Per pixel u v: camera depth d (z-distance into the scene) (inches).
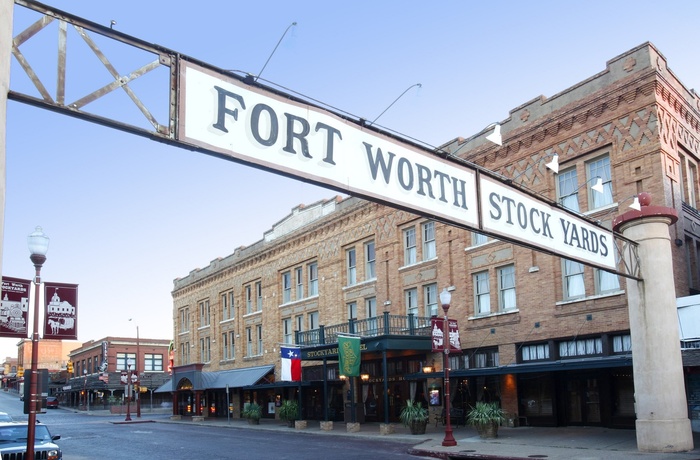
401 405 1250.6
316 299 1565.0
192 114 269.3
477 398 1105.4
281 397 1644.9
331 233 1526.8
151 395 2903.5
